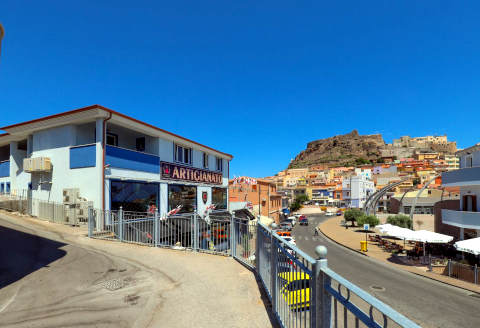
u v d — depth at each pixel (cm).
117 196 1348
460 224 1873
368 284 1362
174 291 524
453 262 1522
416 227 3384
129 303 470
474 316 957
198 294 507
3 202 1566
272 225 441
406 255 2119
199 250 873
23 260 705
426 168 12925
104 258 772
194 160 2080
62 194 1354
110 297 496
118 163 1359
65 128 1393
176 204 1820
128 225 1065
